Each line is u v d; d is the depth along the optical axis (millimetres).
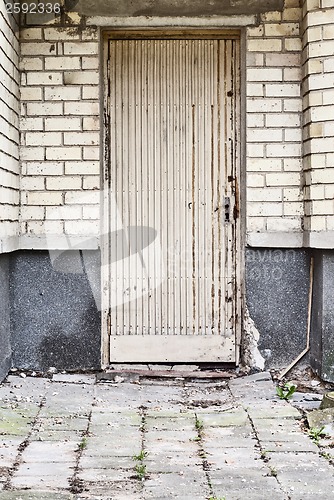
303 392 5289
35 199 5715
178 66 5887
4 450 3850
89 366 5762
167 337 5895
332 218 5316
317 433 4203
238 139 5871
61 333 5754
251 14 5699
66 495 3223
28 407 4730
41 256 5738
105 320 5938
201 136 5891
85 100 5703
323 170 5359
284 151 5715
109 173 5906
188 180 5902
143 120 5895
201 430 4301
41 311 5738
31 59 5699
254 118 5707
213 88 5875
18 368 5734
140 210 5926
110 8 5684
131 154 5906
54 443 4004
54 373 5734
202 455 3842
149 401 5027
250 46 5699
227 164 5883
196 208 5906
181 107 5891
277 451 3910
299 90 5703
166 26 5734
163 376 5750
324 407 4691
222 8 5699
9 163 5301
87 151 5707
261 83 5707
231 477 3500
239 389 5375
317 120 5383
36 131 5715
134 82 5891
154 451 3904
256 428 4332
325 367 5367
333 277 5344
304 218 5664
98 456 3797
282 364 5770
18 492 3248
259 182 5719
